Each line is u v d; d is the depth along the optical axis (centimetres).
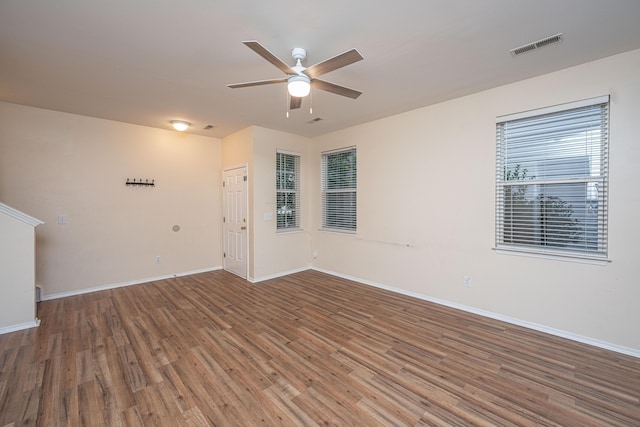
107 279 422
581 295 261
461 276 338
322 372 219
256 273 458
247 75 272
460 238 337
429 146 361
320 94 321
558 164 274
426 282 371
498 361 232
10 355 242
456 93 320
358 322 307
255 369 223
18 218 291
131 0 169
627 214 239
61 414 176
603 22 194
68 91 310
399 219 397
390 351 248
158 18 187
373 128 426
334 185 504
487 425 167
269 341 267
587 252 261
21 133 357
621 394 192
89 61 244
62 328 293
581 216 264
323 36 209
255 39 212
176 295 394
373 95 324
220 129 473
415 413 177
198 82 287
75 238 396
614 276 245
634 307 237
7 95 322
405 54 235
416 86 299
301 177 527
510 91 295
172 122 432
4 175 348
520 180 296
